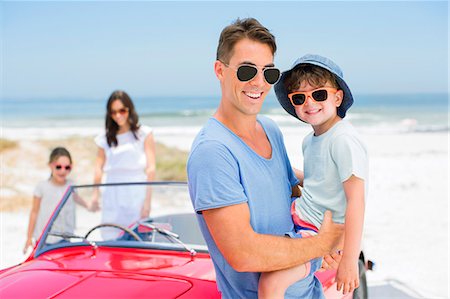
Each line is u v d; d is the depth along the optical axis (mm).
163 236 4043
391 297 6016
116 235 4258
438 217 11023
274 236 2631
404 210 11750
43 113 51312
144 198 4324
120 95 5730
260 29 2762
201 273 3418
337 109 3232
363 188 2957
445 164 19062
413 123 38062
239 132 2861
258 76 2723
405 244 8891
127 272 3457
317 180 3139
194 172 2617
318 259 2973
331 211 3078
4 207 12867
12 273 3576
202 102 62594
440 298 6047
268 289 2748
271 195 2803
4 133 33812
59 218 4270
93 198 4383
